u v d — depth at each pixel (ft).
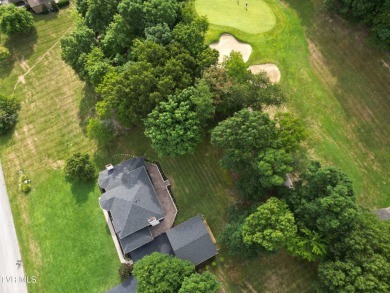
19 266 169.07
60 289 161.17
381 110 167.22
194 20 173.37
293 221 124.36
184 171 171.01
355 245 118.52
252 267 148.77
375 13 168.04
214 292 127.85
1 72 222.48
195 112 149.28
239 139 132.46
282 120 143.23
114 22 183.32
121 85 154.40
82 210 174.09
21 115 205.87
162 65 158.92
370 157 161.17
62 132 196.65
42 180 185.68
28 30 229.45
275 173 131.44
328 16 189.88
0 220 180.14
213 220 159.74
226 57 166.61
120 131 185.98
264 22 195.00
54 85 212.02
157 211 157.38
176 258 141.38
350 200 121.70
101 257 163.12
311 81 179.42
